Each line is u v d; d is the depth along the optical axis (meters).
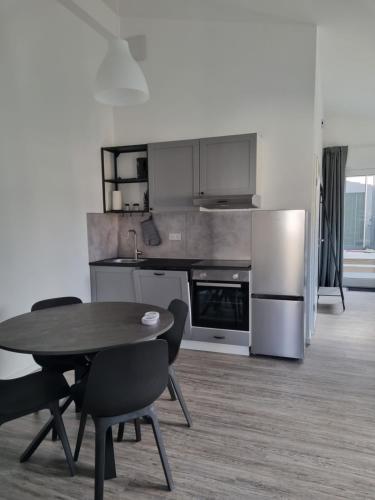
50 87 3.39
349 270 6.71
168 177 3.89
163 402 2.69
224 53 3.93
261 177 3.86
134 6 3.95
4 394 1.88
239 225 4.03
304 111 3.69
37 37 3.21
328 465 1.98
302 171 3.74
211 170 3.70
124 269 3.87
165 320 2.17
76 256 3.80
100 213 4.22
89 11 3.71
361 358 3.45
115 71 2.27
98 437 1.65
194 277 3.58
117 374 1.60
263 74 3.80
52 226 3.44
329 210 6.31
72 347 1.73
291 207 3.80
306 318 3.79
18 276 3.04
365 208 6.60
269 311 3.41
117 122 4.45
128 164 4.47
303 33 3.62
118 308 2.49
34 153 3.20
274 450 2.11
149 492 1.80
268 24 3.72
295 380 3.00
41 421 2.49
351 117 6.12
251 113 3.88
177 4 3.75
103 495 1.74
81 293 3.89
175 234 4.32
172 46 4.12
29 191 3.15
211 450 2.12
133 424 2.42
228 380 3.02
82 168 3.88
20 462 2.04
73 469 1.93
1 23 2.83
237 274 3.42
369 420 2.41
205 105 4.05
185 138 4.16
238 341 3.53
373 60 3.93
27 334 1.93
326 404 2.62
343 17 3.22
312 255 4.02
